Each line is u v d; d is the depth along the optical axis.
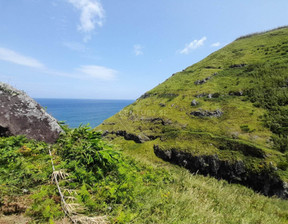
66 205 2.45
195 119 39.53
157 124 43.53
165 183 5.00
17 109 4.83
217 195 5.20
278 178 20.02
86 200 2.68
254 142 26.77
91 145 4.18
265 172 21.50
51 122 5.30
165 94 60.62
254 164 23.00
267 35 79.38
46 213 2.22
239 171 23.69
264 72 46.09
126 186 3.21
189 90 55.62
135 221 2.59
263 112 33.66
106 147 4.39
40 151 4.08
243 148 25.67
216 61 73.00
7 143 3.84
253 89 41.62
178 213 3.15
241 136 28.84
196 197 4.41
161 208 3.23
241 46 79.69
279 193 19.22
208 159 26.78
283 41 62.00
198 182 6.01
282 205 9.00
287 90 36.16
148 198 3.33
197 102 45.56
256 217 4.61
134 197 3.15
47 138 4.90
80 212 2.49
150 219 2.84
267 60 52.50
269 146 25.47
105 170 3.79
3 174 2.86
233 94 43.88
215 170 25.62
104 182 3.30
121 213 2.56
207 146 28.92
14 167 3.04
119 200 2.98
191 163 28.23
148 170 5.56
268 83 40.94
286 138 25.55
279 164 21.33
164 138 36.38
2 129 4.34
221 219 3.71
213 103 43.12
